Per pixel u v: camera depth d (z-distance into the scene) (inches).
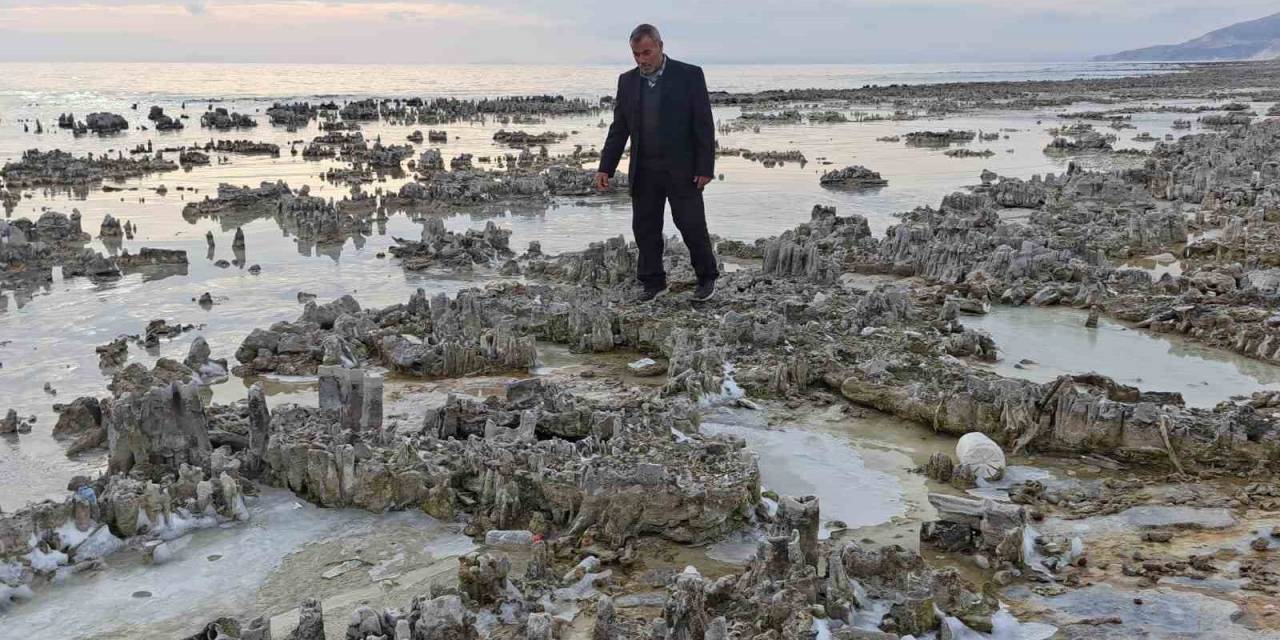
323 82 5802.2
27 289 780.0
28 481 428.8
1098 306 731.4
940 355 595.8
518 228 1083.3
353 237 1026.1
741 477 387.5
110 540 363.9
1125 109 3248.0
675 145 665.6
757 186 1413.6
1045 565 353.1
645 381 568.1
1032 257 814.5
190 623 319.9
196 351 574.9
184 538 374.9
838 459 455.5
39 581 342.0
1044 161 1763.0
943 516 372.5
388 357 589.0
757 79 7322.8
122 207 1207.6
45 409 518.3
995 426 476.1
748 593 317.1
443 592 318.7
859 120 2829.7
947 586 322.0
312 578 347.9
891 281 834.2
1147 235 972.6
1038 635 307.9
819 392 545.3
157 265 872.3
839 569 322.7
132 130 2348.7
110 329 668.1
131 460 427.5
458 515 395.9
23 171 1470.2
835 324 652.7
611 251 829.8
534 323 654.5
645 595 335.0
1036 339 657.6
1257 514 390.9
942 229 962.1
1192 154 1604.3
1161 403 510.3
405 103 3346.5
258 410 425.7
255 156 1809.8
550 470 397.4
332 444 415.2
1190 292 732.7
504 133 2220.7
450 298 755.4
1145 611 318.3
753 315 645.9
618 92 681.0
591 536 375.6
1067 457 462.6
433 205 1238.9
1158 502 404.8
